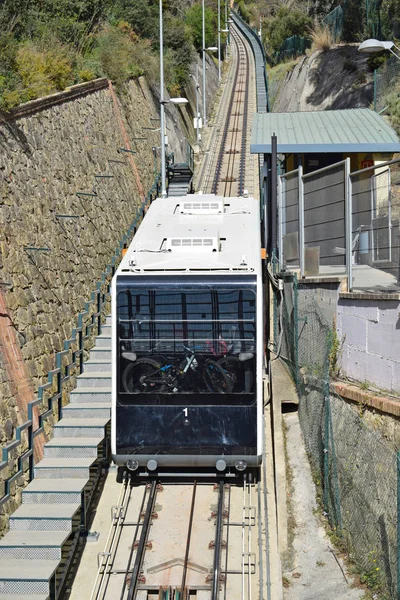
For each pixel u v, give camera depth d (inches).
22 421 505.0
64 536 425.4
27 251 597.6
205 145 1995.6
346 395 477.1
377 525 371.9
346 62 1845.5
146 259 513.3
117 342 490.3
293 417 583.2
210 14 3041.3
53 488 466.0
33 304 584.4
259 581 408.5
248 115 2357.3
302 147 775.7
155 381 488.1
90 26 1376.7
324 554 427.2
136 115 1327.5
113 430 489.4
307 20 2869.1
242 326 484.7
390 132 818.8
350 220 527.2
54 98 789.9
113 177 1001.5
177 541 450.3
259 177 1503.4
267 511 475.2
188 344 486.6
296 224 688.4
